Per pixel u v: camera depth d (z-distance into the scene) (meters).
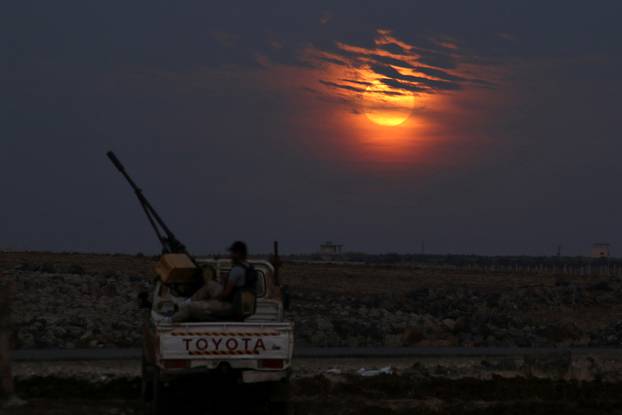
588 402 19.98
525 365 26.91
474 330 45.16
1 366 17.28
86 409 17.75
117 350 29.66
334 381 23.28
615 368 29.31
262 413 17.95
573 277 105.69
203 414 17.78
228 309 17.42
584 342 45.22
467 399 20.86
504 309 63.34
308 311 48.69
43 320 35.16
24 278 47.62
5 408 16.95
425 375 25.00
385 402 20.08
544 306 66.25
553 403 19.91
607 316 63.19
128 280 54.22
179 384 16.98
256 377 16.53
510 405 19.50
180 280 18.50
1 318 17.22
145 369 19.12
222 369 16.38
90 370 24.91
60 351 29.02
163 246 20.91
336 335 39.50
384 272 99.25
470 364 28.45
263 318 19.78
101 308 41.00
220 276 19.80
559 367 26.50
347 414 18.31
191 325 16.38
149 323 18.30
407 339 39.62
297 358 28.64
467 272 113.94
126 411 18.02
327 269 97.00
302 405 19.31
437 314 56.53
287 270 87.50
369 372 25.45
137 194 20.95
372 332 40.88
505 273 115.81
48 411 17.06
